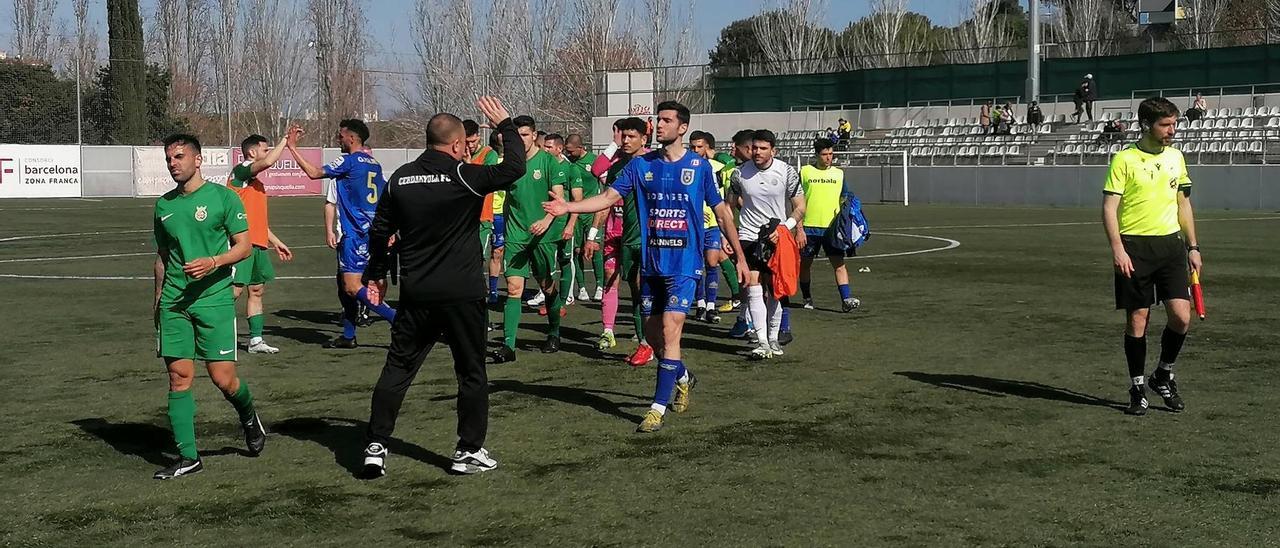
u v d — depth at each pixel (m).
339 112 61.34
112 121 46.97
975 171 37.28
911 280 14.27
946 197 38.12
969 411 6.75
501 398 7.25
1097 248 18.94
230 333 5.62
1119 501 4.94
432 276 5.39
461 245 5.46
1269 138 34.25
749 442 6.04
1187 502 4.92
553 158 8.83
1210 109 39.12
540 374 8.12
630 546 4.41
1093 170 34.50
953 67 44.25
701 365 8.42
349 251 9.21
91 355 9.02
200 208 5.54
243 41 62.97
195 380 7.96
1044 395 7.20
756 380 7.80
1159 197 6.55
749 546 4.40
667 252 6.57
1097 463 5.56
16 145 41.38
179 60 64.19
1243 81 39.09
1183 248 6.63
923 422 6.47
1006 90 43.31
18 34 71.19
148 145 47.06
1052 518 4.71
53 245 20.98
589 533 4.57
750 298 8.70
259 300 9.20
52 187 42.28
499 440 6.13
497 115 5.54
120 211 32.66
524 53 59.44
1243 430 6.21
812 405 6.95
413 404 7.06
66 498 5.13
